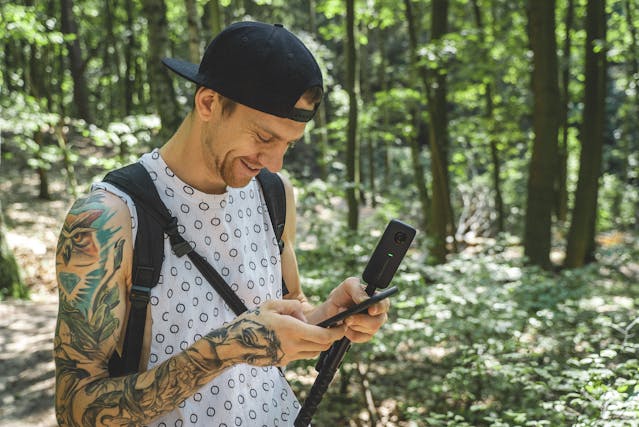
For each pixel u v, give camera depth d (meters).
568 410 2.71
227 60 0.86
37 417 3.76
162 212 0.92
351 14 6.72
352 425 3.62
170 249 0.92
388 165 14.65
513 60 8.00
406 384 4.02
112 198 0.90
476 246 9.84
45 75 10.37
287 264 1.18
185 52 14.98
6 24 6.61
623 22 11.16
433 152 7.56
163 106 4.96
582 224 7.90
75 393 0.85
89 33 15.57
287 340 0.83
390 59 18.59
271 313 0.84
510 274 4.54
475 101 11.71
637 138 16.97
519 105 9.17
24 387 4.12
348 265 4.19
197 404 0.94
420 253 7.49
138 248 0.90
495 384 3.30
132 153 6.28
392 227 0.95
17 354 4.60
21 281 6.79
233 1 11.46
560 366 3.60
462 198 12.77
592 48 7.66
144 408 0.83
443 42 6.85
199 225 0.97
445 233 7.52
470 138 9.92
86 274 0.86
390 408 3.78
